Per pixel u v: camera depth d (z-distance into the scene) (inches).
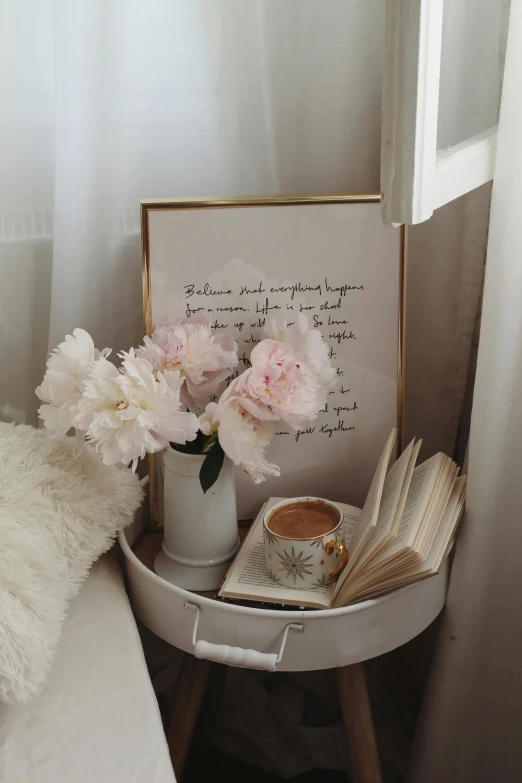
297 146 39.9
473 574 36.1
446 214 39.8
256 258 36.7
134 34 36.0
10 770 25.0
